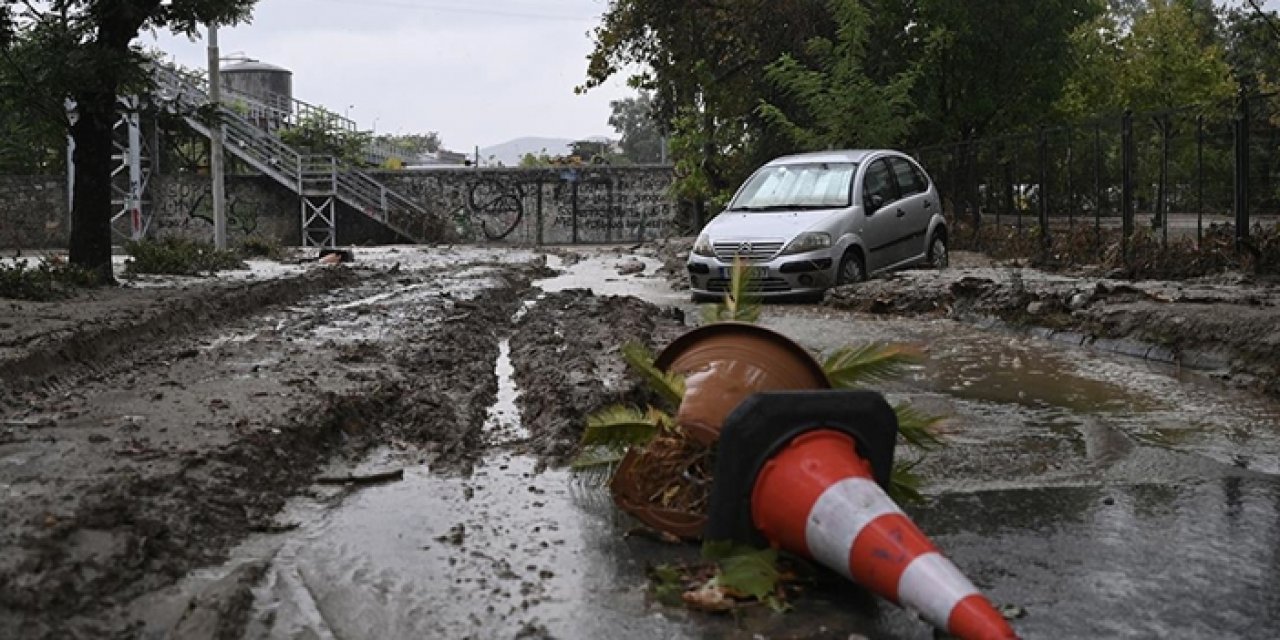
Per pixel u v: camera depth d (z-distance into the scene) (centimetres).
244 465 568
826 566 406
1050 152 2133
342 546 489
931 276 1530
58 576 393
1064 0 2666
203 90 4250
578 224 4488
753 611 410
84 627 374
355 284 1867
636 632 396
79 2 1587
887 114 2536
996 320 1268
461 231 4472
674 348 521
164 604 404
